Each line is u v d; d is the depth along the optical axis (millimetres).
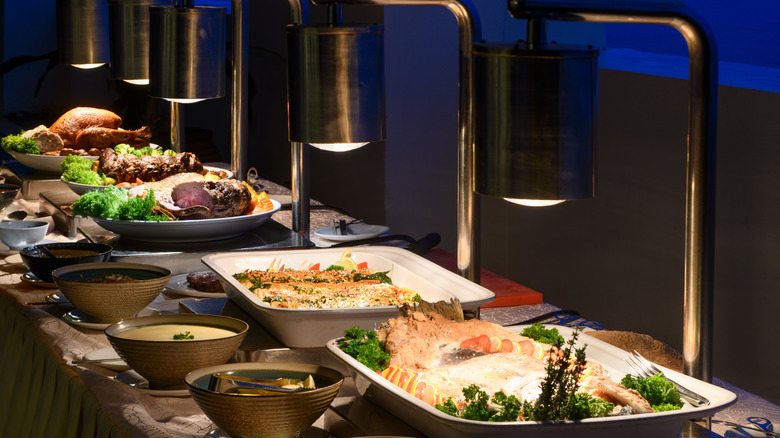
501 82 924
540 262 2945
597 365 1070
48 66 3750
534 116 918
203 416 1171
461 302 1308
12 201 2367
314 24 1372
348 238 2127
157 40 2195
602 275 2676
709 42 950
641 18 927
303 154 2107
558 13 911
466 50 1276
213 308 1526
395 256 1644
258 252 1650
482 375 1052
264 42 3760
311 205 2527
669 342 2426
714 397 992
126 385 1238
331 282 1510
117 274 1616
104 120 2928
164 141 3881
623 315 2611
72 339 1453
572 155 926
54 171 2732
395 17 3041
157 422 1124
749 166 2148
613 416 923
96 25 3000
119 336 1271
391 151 3158
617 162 2590
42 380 1445
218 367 1105
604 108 2631
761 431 1086
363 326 1314
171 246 1915
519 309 1667
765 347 2143
